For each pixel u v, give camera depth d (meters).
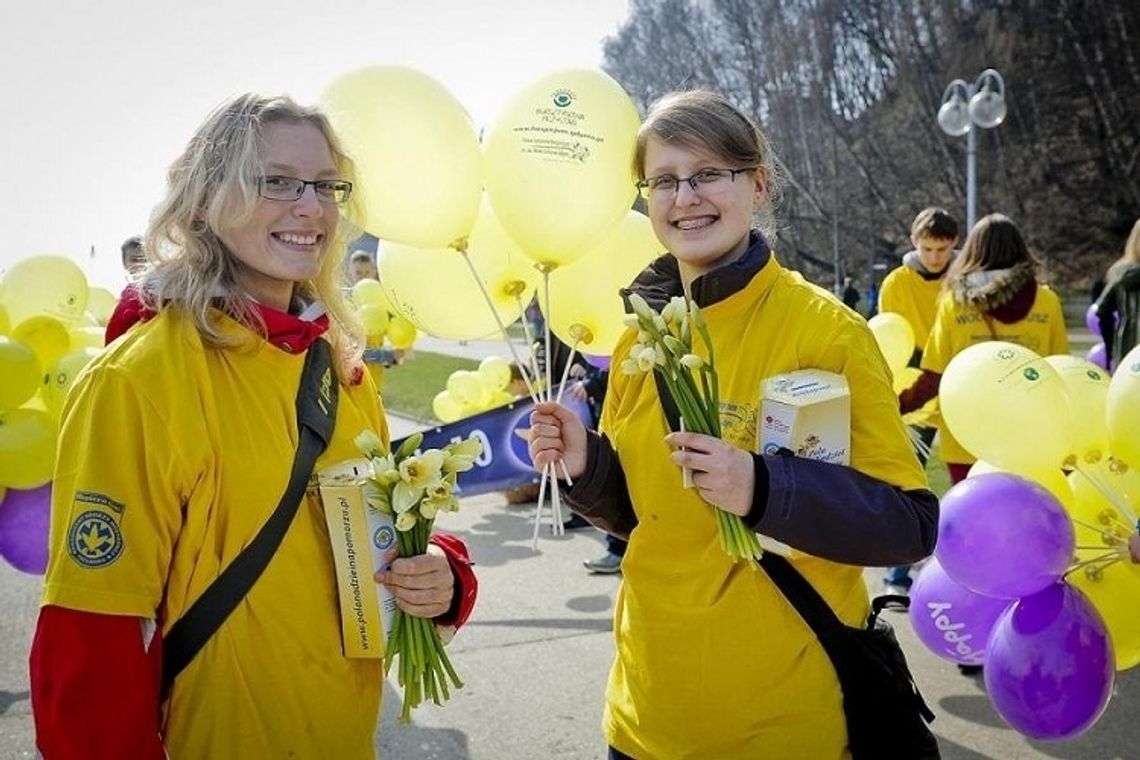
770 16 40.19
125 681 1.43
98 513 1.43
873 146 38.62
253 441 1.57
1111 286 4.36
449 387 7.12
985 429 2.75
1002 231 4.11
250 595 1.55
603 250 3.08
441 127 2.46
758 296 1.87
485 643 4.38
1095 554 2.85
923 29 36.69
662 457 1.88
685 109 1.90
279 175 1.63
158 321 1.56
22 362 3.57
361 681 1.69
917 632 3.12
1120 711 3.50
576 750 3.40
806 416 1.64
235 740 1.53
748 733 1.76
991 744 3.30
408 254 3.10
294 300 1.79
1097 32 33.16
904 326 4.37
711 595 1.80
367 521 1.63
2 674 4.12
